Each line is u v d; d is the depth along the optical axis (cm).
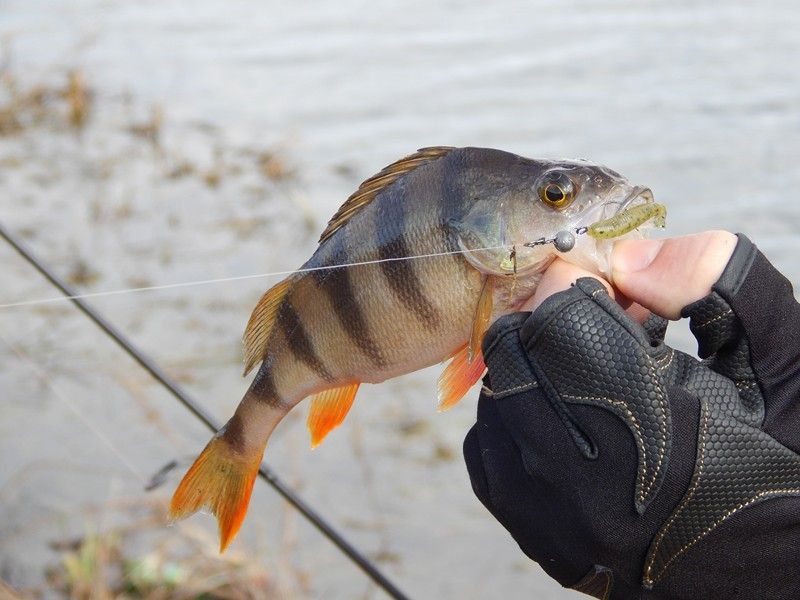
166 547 509
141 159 1049
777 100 1100
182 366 664
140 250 846
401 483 569
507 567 513
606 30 1416
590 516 177
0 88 1209
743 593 178
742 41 1334
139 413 613
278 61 1346
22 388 635
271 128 1111
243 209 926
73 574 478
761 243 787
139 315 732
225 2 1677
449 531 537
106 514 525
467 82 1218
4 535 511
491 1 1627
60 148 1090
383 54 1356
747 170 915
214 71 1312
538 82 1205
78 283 779
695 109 1079
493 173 228
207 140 1090
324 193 957
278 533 527
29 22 1517
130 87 1257
